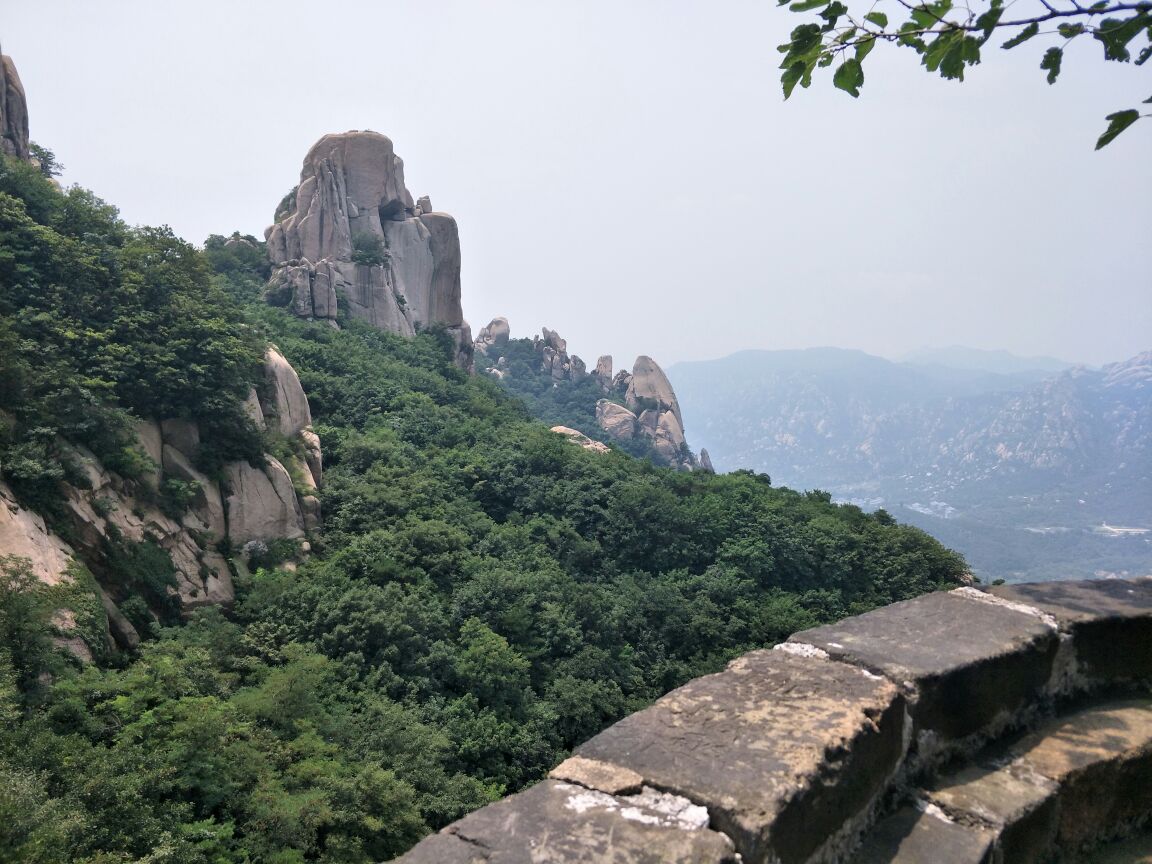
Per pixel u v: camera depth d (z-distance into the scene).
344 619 25.27
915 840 4.27
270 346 35.34
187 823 15.55
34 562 19.83
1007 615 5.65
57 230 29.83
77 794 13.84
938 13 4.70
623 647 31.98
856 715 4.28
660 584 36.03
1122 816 5.12
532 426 52.78
